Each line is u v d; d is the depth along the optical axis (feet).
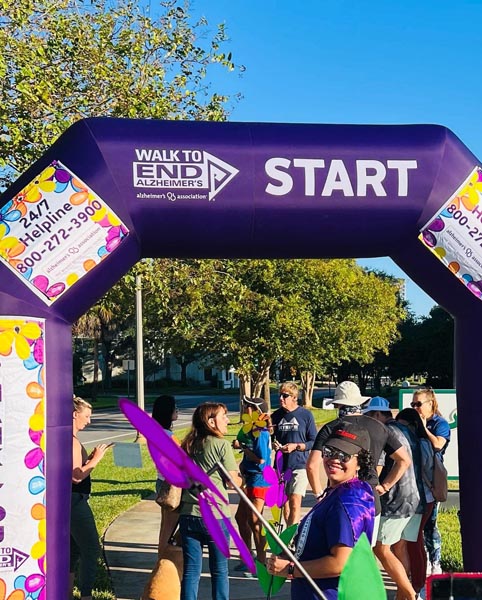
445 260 18.22
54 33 33.40
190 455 17.70
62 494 16.14
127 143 16.94
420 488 18.81
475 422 18.43
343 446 11.93
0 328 15.81
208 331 89.25
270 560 12.01
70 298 16.55
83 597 18.52
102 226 16.58
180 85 36.68
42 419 15.93
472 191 18.17
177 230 17.24
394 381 250.37
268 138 17.61
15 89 31.14
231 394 198.90
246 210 17.28
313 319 98.73
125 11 35.94
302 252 18.25
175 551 17.39
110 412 133.08
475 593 12.14
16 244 16.33
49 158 16.83
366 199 17.65
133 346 203.31
